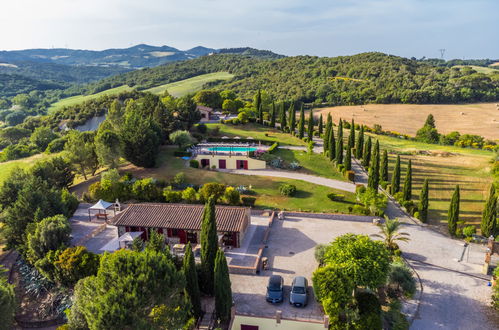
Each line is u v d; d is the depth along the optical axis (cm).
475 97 17312
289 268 4238
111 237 5191
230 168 8025
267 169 7906
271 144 9525
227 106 13088
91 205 6356
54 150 10531
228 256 4531
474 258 4606
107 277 2981
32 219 5044
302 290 3594
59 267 4088
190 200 6153
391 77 19412
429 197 6512
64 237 4591
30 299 4278
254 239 5012
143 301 2867
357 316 3200
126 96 17775
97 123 16062
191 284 3300
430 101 17175
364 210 5712
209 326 3266
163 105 9775
